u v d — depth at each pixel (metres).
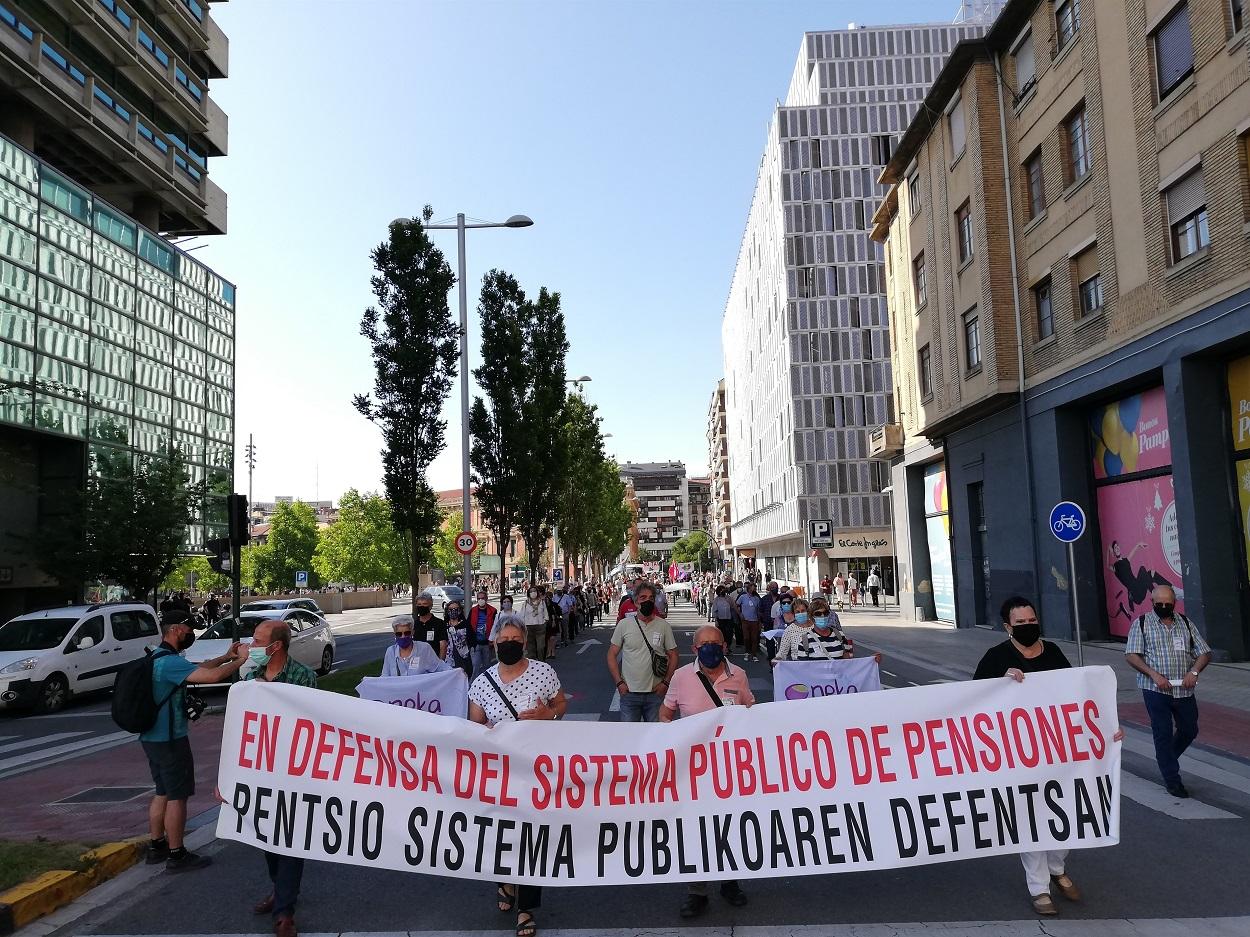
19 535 28.59
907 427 30.62
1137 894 5.05
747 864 4.91
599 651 23.88
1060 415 19.84
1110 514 18.84
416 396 18.55
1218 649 14.54
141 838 6.46
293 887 4.90
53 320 32.25
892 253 32.09
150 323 40.03
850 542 60.06
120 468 27.61
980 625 25.22
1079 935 4.50
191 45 43.31
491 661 15.23
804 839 4.94
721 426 118.38
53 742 12.06
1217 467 14.89
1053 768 5.00
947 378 25.48
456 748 5.05
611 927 4.84
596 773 5.00
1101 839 4.91
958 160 24.34
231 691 5.18
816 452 61.09
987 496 23.94
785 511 65.75
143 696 6.04
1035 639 5.28
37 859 5.75
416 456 18.61
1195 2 14.56
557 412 31.48
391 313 18.73
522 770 5.01
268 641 5.54
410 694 7.66
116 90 37.38
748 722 5.07
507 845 4.94
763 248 73.12
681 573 61.06
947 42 66.31
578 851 4.93
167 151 42.09
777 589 19.39
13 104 33.47
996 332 21.84
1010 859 5.85
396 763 5.06
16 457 30.38
